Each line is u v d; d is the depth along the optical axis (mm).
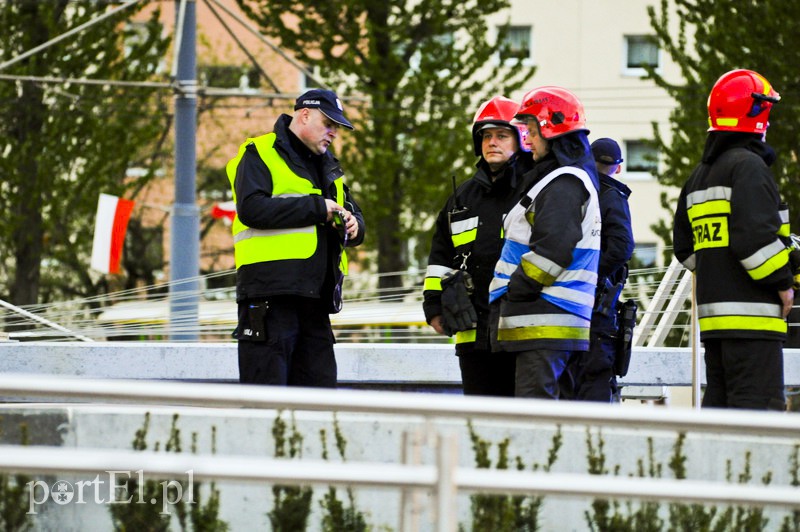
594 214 15711
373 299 27672
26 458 9648
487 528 11508
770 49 49438
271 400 9922
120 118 60656
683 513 11602
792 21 49031
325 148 17203
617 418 10016
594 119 101188
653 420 10047
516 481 10078
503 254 16188
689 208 15875
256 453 11805
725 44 50281
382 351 23703
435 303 18078
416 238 62125
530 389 15484
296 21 64062
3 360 23297
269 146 16781
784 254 14969
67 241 63281
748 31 49656
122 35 61344
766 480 11711
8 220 59781
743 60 50062
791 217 49438
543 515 11547
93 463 9711
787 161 49344
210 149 81438
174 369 23703
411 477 10000
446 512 9953
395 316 26312
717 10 50500
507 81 61812
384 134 58062
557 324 15453
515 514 11523
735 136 15555
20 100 59938
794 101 49156
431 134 58750
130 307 31297
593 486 10180
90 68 62312
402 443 10742
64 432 11891
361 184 58719
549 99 15992
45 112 60312
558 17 101125
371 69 58781
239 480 9852
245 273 16688
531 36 101562
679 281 24984
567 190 15500
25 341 24547
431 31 60406
